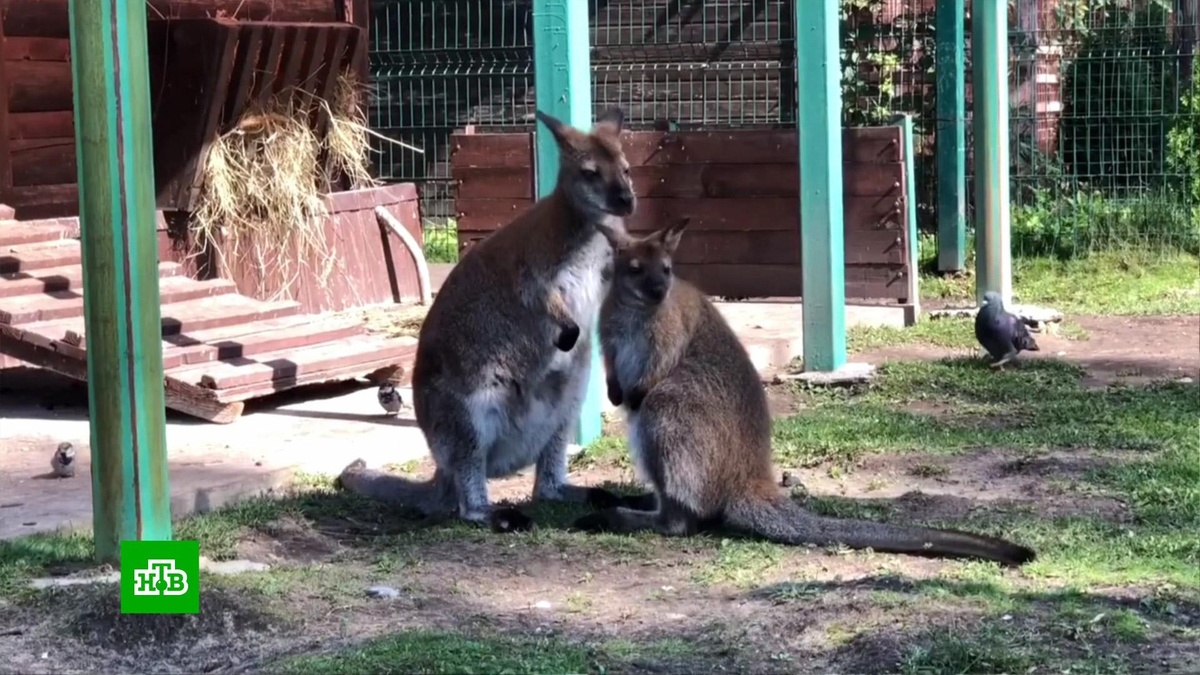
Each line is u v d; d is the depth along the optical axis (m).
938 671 6.86
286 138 10.95
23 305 9.28
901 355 10.71
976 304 11.58
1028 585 7.52
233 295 9.94
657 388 8.00
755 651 7.11
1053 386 9.98
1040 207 13.20
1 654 7.15
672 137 11.75
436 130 14.00
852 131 11.45
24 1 10.27
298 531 8.10
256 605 7.37
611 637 7.25
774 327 10.89
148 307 7.64
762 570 7.70
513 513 8.11
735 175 11.67
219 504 8.31
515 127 13.73
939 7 12.48
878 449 8.98
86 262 7.61
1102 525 8.06
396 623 7.34
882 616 7.23
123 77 7.55
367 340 9.86
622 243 8.07
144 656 7.19
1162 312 11.77
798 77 9.99
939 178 12.62
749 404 7.99
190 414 9.24
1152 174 13.09
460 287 8.23
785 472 8.68
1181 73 13.16
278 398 9.65
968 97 13.38
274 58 10.80
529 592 7.61
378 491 8.41
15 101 10.28
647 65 13.87
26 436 8.99
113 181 7.57
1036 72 13.16
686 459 7.96
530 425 8.33
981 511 8.22
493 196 12.12
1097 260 12.90
